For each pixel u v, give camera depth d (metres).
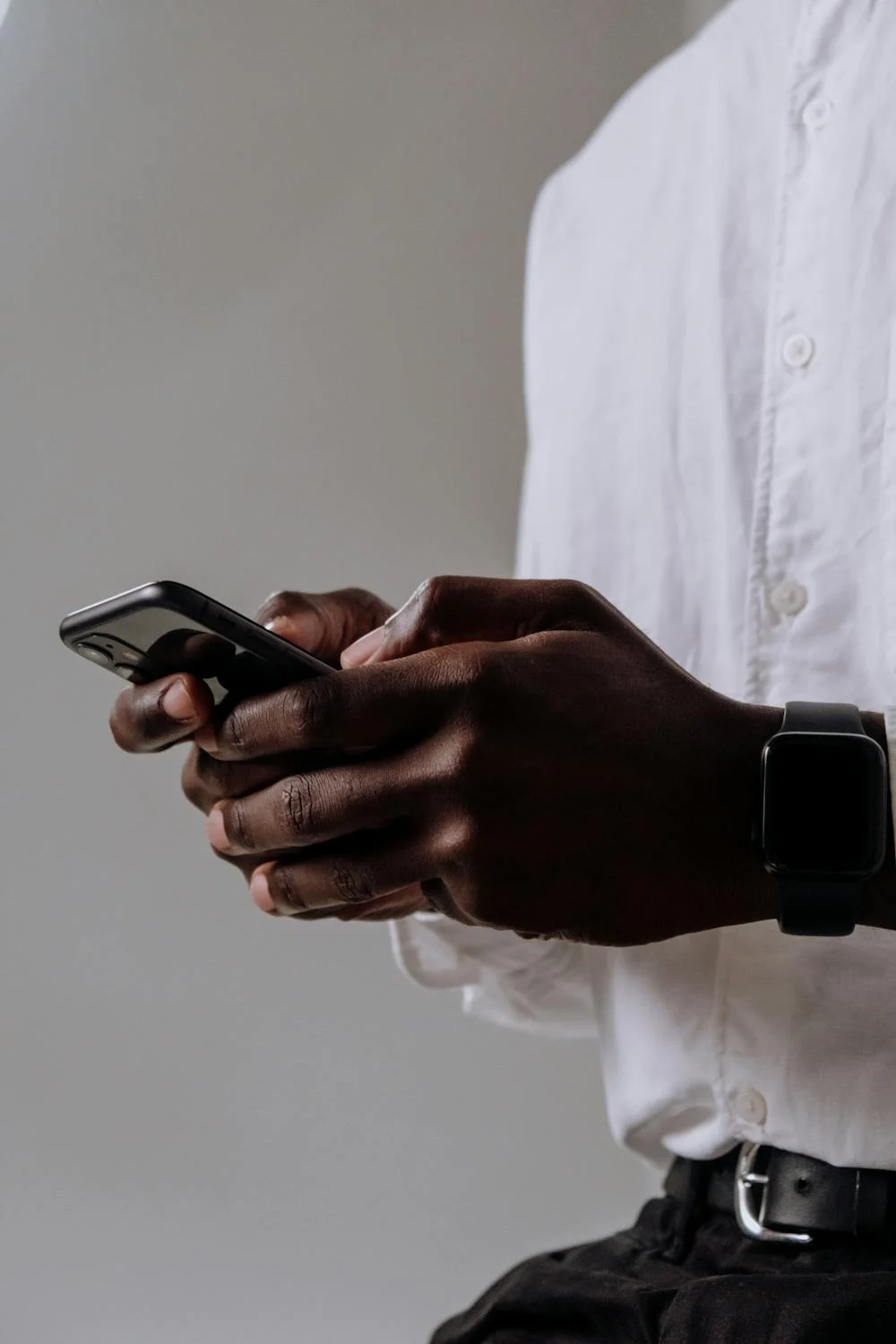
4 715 1.55
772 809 0.46
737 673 0.67
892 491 0.58
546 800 0.47
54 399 1.57
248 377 1.64
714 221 0.73
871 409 0.62
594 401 0.80
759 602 0.65
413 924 0.84
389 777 0.48
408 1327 1.60
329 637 0.75
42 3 1.58
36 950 1.54
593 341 0.81
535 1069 1.68
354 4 1.71
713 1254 0.62
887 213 0.63
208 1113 1.57
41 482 1.56
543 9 1.79
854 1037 0.59
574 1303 0.62
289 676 0.52
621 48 1.82
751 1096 0.61
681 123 0.79
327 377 1.68
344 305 1.69
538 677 0.47
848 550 0.62
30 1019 1.53
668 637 0.73
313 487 1.67
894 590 0.57
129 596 0.49
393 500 1.71
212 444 1.63
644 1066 0.67
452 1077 1.66
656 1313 0.59
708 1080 0.63
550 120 1.79
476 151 1.76
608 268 0.82
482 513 1.75
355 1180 1.61
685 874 0.48
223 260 1.64
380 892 0.50
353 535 1.69
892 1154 0.56
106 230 1.59
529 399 0.91
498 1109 1.67
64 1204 1.51
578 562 0.79
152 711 0.52
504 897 0.48
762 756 0.47
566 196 0.89
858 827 0.46
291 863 0.52
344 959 1.63
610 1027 0.73
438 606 0.50
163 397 1.61
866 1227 0.56
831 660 0.62
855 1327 0.51
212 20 1.64
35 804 1.55
